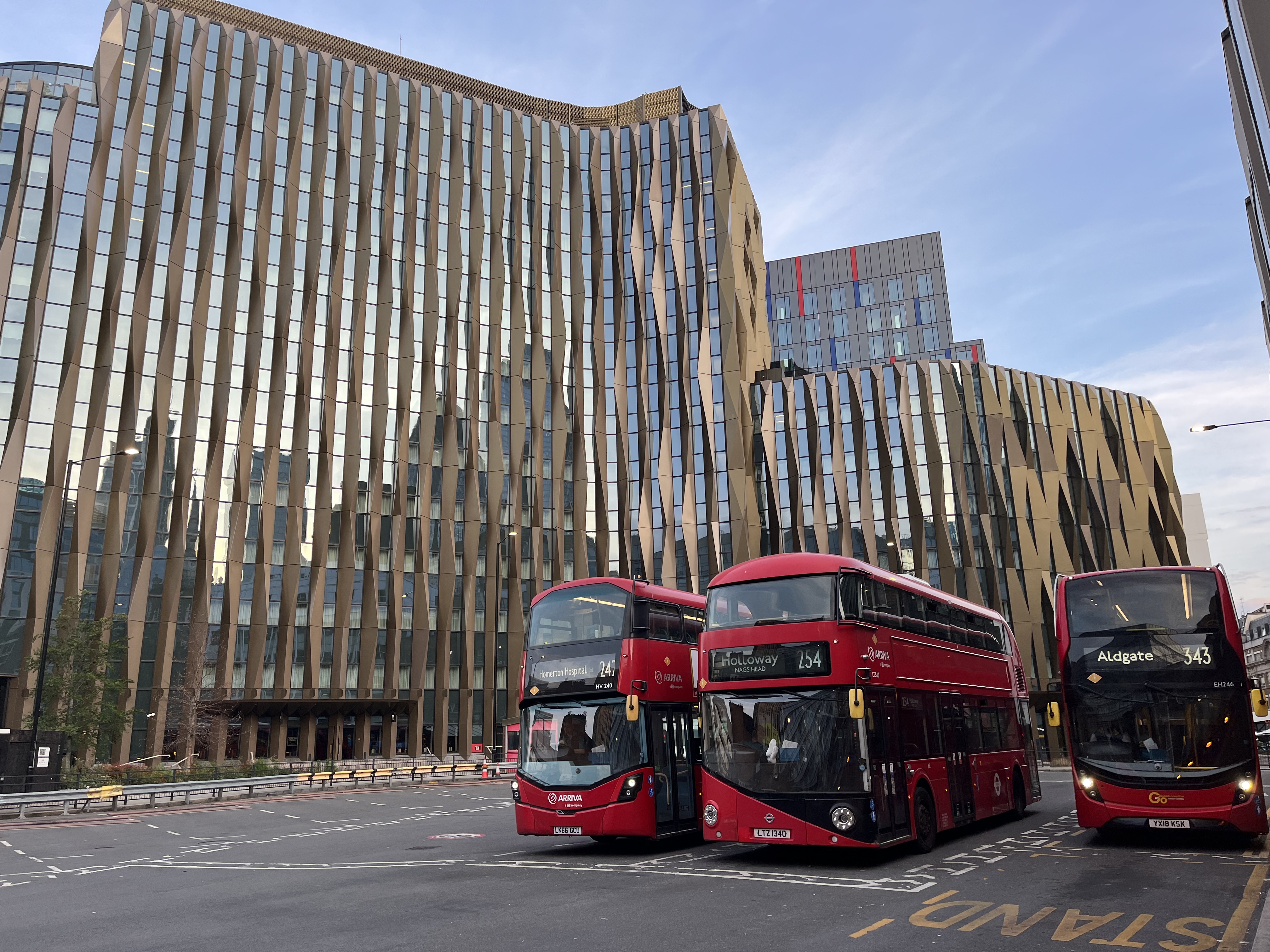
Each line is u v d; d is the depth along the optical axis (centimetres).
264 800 3281
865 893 1107
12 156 5131
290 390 5728
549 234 7100
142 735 4828
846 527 6197
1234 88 1605
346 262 6166
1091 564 6322
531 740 1608
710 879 1247
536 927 933
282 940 893
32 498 4762
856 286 11550
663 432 6725
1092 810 1473
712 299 6944
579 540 6525
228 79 5919
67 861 1641
